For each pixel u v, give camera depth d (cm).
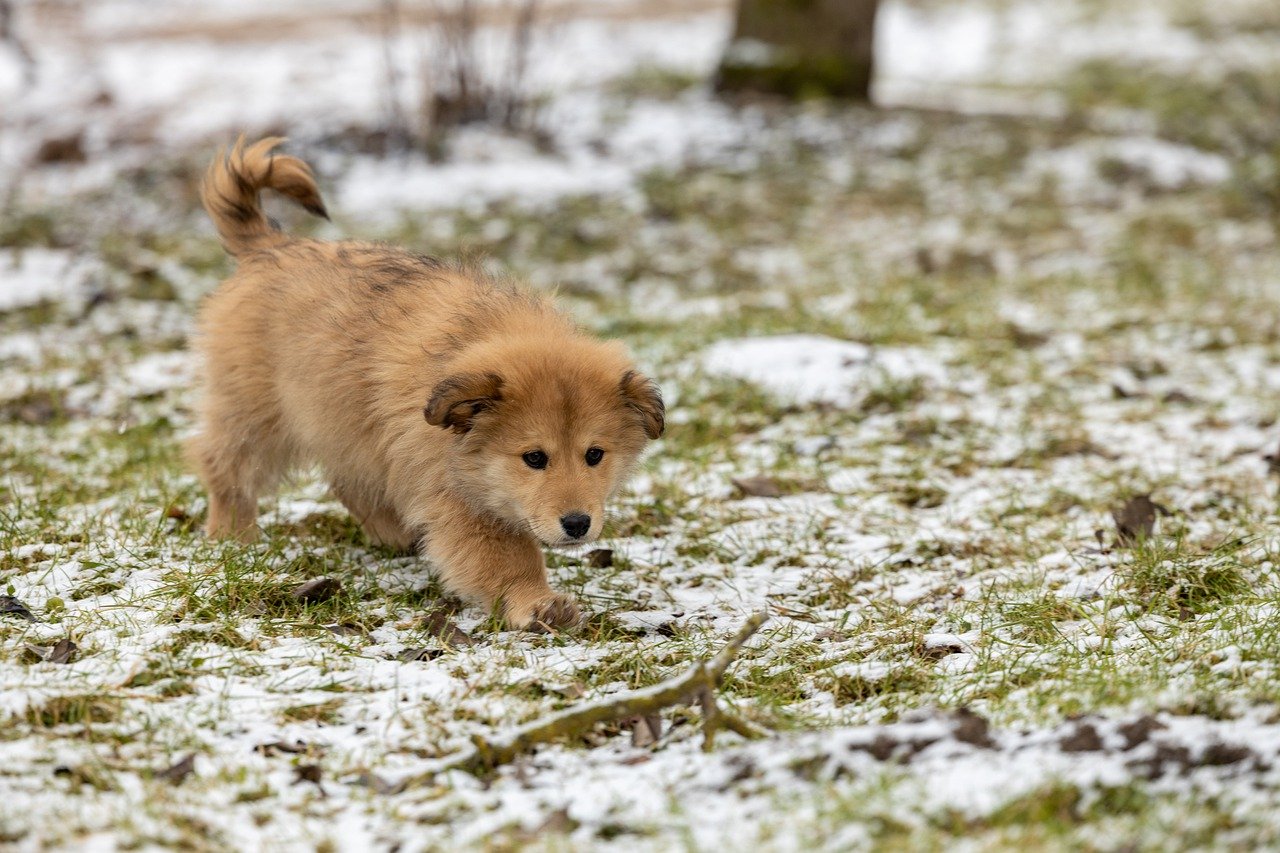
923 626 864
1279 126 2814
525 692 758
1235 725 641
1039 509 1086
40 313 1652
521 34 2606
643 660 802
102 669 753
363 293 924
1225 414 1327
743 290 1836
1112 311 1700
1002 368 1461
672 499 1116
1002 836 554
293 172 1067
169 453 1212
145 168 2316
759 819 592
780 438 1271
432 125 2464
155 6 3909
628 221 2141
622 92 2964
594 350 884
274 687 746
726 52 2923
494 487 851
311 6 3959
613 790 635
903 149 2578
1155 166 2519
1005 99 3359
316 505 1102
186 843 586
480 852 581
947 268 1931
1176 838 550
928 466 1203
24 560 932
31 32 3447
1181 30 4272
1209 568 916
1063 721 661
